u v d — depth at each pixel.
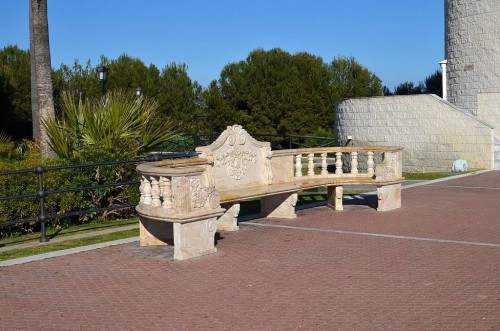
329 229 10.01
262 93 46.53
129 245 8.88
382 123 24.08
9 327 5.54
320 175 12.41
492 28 24.38
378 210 11.93
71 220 11.74
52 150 13.57
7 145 13.68
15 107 37.66
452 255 8.05
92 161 11.91
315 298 6.21
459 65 25.86
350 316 5.64
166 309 5.96
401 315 5.64
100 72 22.66
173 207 7.96
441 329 5.25
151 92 47.41
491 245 8.62
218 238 9.32
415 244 8.77
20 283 6.98
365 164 24.62
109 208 10.51
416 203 13.02
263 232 9.78
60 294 6.54
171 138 13.82
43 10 14.09
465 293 6.30
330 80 49.16
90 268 7.60
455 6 25.92
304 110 46.34
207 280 6.96
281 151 11.58
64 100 13.48
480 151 21.56
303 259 7.90
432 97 22.56
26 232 11.07
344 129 25.77
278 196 11.14
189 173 7.94
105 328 5.46
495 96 24.52
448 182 17.17
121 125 12.99
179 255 7.92
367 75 49.53
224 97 48.69
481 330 5.21
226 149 10.31
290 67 48.22
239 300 6.20
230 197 9.49
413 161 23.23
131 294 6.48
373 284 6.69
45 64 14.12
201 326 5.46
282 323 5.49
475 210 11.95
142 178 8.64
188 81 49.78
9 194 10.63
